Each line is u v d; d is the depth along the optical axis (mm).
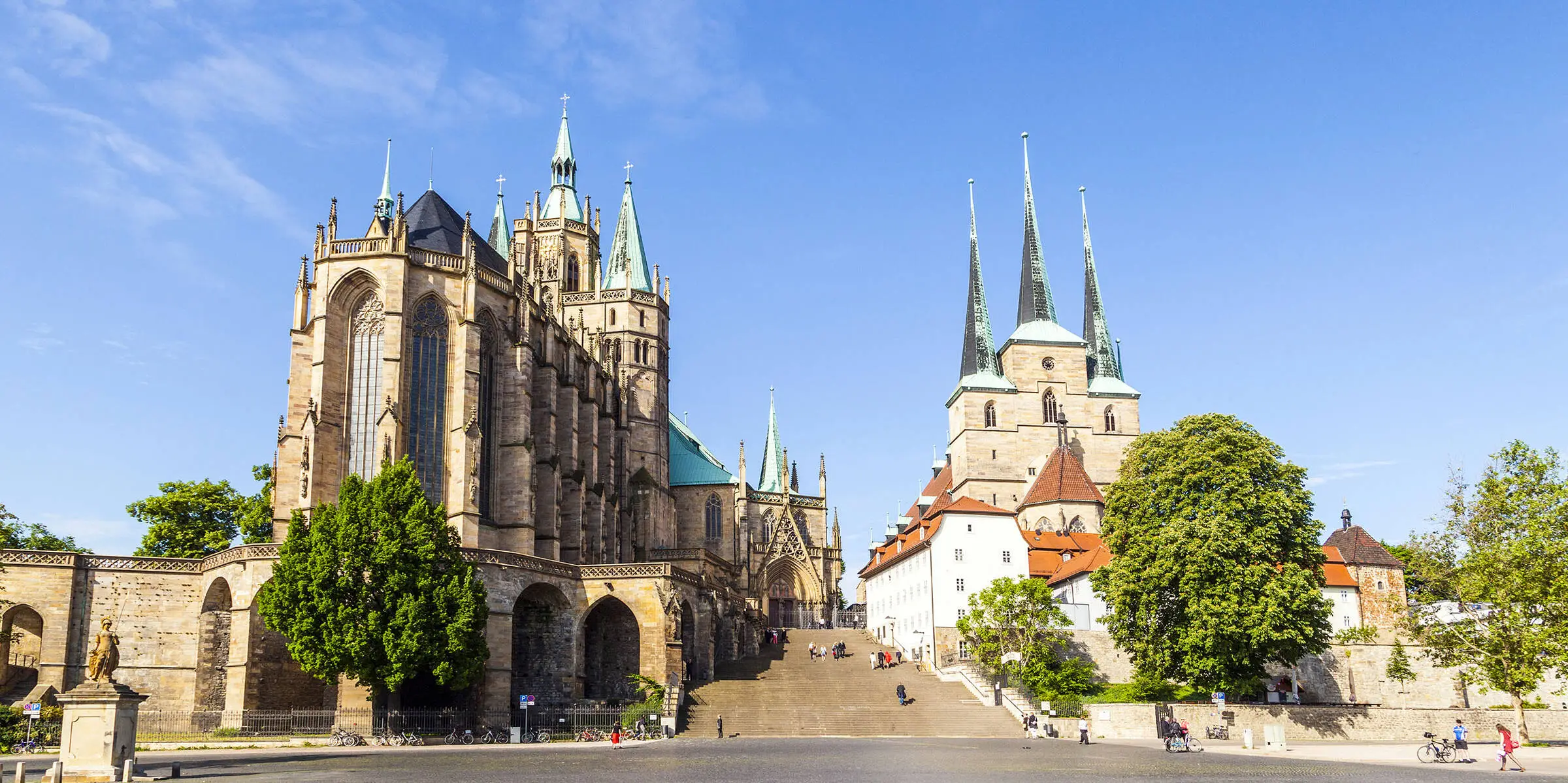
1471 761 61312
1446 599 82938
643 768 52625
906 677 99125
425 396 96125
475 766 54375
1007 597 96688
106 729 46656
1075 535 131125
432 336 97375
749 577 153875
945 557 114250
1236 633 81312
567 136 170000
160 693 83062
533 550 101812
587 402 123250
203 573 85438
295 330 94688
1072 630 102750
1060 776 48156
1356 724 83438
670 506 152750
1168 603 87250
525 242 159875
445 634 74625
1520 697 76812
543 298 114688
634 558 138000
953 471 173500
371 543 76000
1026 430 165625
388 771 51344
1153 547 87188
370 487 78125
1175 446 90125
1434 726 83750
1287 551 87250
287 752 67000
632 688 89000
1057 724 81875
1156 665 87188
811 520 163250
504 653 81625
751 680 94250
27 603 81500
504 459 102562
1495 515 77750
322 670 73500
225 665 84500
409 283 96375
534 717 82625
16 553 81938
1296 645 83188
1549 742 80438
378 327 95562
